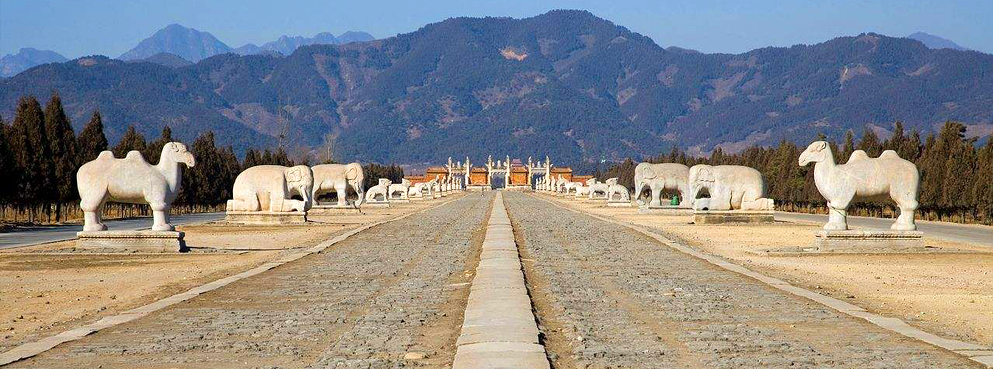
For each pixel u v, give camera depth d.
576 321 16.67
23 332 16.23
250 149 97.19
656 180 69.44
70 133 57.81
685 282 22.91
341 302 19.28
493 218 57.91
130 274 25.69
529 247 34.66
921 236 32.47
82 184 32.44
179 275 25.36
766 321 16.77
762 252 32.22
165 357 13.75
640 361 13.23
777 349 14.10
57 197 56.41
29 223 54.78
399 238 40.41
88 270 26.88
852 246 32.41
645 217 63.06
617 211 74.88
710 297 19.98
